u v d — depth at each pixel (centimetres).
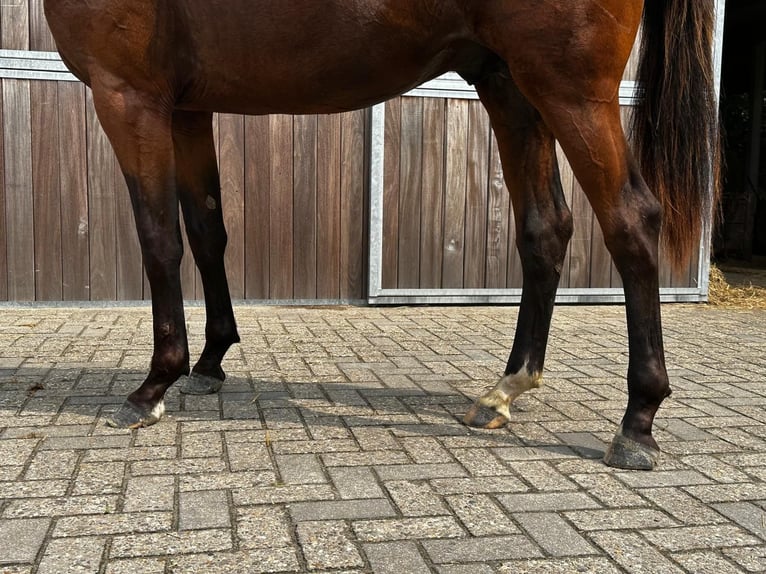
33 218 476
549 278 244
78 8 208
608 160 193
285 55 209
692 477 197
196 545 149
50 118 471
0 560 142
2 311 468
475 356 361
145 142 219
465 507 172
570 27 183
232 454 205
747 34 995
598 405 270
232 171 497
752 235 979
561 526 163
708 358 365
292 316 475
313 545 150
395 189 520
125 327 417
